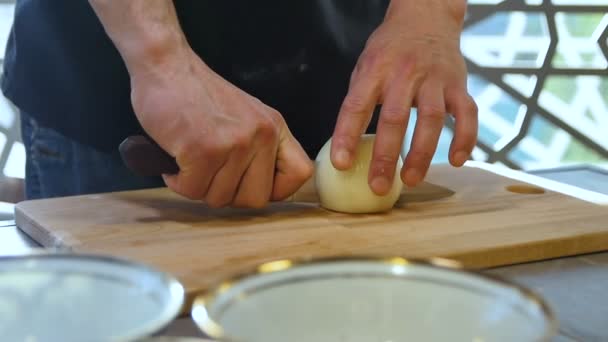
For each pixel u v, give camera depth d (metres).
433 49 0.84
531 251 0.69
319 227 0.74
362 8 1.06
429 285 0.34
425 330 0.33
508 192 0.91
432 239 0.70
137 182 0.98
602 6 1.84
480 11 1.79
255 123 0.72
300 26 1.00
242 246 0.67
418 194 0.89
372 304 0.34
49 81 0.95
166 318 0.29
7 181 1.27
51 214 0.77
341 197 0.79
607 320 0.53
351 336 0.33
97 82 0.95
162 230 0.72
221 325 0.29
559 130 1.90
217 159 0.71
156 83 0.72
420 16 0.87
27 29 0.94
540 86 1.85
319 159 0.84
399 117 0.77
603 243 0.72
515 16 1.81
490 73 1.83
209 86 0.73
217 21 0.96
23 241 0.75
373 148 0.78
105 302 0.33
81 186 1.00
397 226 0.74
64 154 1.00
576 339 0.49
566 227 0.75
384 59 0.81
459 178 0.97
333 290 0.34
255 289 0.32
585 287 0.62
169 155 0.73
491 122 1.86
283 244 0.68
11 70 0.97
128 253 0.64
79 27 0.93
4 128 1.62
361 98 0.78
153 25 0.72
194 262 0.62
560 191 0.93
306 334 0.32
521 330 0.30
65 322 0.33
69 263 0.35
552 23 1.83
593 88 1.89
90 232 0.70
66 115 0.96
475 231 0.73
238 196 0.76
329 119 1.06
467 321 0.32
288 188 0.78
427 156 0.78
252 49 0.99
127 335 0.28
